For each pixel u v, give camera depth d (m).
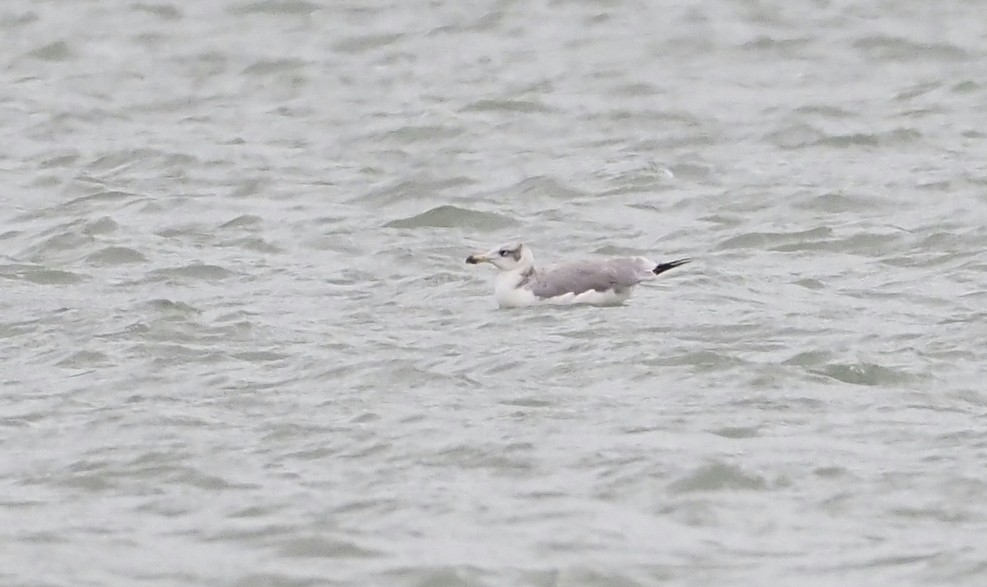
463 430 18.58
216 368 20.92
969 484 17.06
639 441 18.16
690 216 29.47
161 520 16.77
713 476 17.28
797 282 24.89
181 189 31.77
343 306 23.84
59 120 36.31
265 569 15.73
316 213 29.86
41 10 43.00
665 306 23.30
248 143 34.72
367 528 16.47
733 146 33.62
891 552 15.81
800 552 15.89
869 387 19.69
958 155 32.47
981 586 15.16
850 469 17.44
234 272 25.91
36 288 24.98
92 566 15.84
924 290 24.22
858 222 28.36
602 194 30.83
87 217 28.95
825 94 36.56
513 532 16.33
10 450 18.48
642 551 15.95
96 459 18.11
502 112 36.09
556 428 18.61
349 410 19.28
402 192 31.25
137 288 25.02
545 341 21.67
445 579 15.48
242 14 42.66
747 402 19.20
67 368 21.09
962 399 19.34
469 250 27.42
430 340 21.91
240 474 17.72
